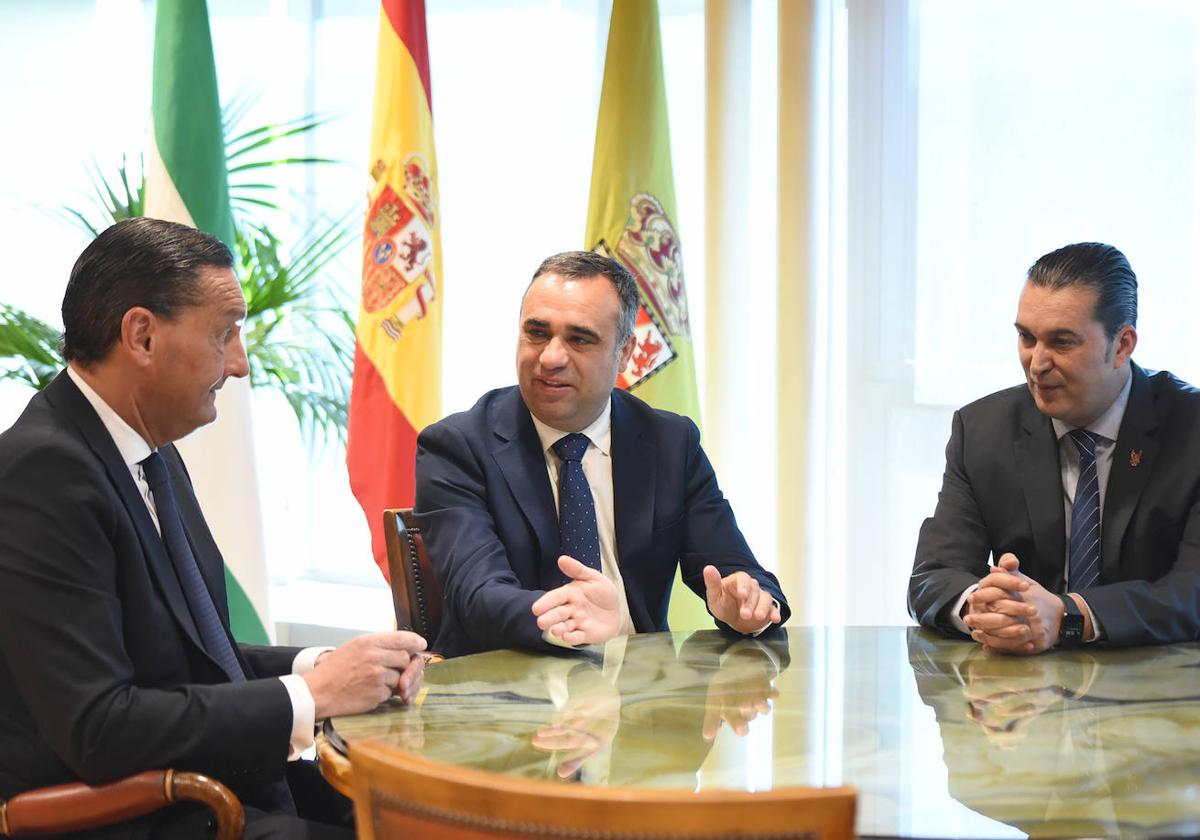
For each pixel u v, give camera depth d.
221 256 1.82
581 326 2.29
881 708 1.68
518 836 1.04
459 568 2.20
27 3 4.98
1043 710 1.66
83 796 1.58
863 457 3.99
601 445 2.43
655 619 2.42
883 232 3.92
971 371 3.87
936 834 1.22
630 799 1.00
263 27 4.80
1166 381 2.41
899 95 3.88
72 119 4.97
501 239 4.63
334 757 1.51
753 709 1.67
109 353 1.76
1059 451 2.42
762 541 4.15
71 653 1.61
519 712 1.66
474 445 2.38
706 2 3.82
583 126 4.45
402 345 3.70
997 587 1.99
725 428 3.90
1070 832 1.22
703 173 4.23
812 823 1.00
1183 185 3.65
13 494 1.64
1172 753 1.47
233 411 3.64
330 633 4.60
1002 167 3.80
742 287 3.91
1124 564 2.29
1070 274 2.28
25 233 4.99
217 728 1.61
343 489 4.90
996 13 3.78
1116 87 3.69
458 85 4.64
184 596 1.84
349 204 4.75
